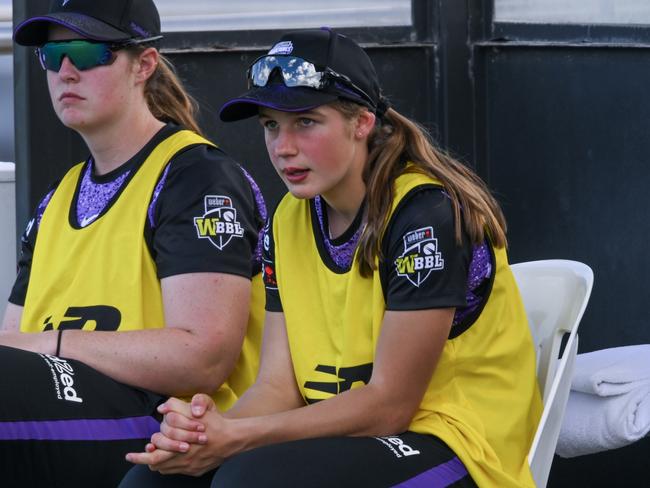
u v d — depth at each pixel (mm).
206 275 9938
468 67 13992
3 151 15750
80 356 9742
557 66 14391
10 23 15156
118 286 10141
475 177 9195
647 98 14961
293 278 9359
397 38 14023
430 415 8648
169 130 10648
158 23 10906
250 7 13859
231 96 13914
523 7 14164
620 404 11047
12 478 9156
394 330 8438
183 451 8086
